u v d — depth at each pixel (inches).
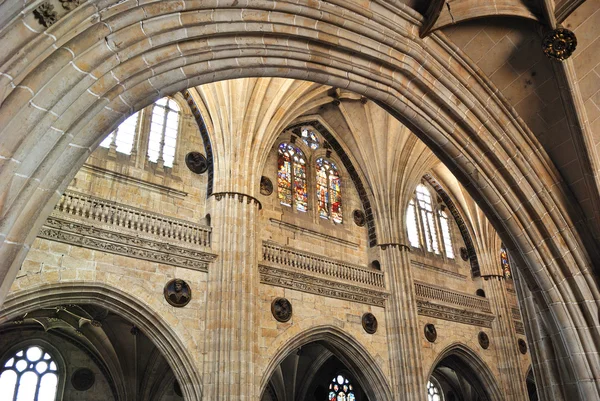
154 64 333.1
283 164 991.0
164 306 682.8
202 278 731.4
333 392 1131.9
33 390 880.3
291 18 391.9
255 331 724.0
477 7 458.6
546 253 490.0
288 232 930.1
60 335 927.7
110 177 764.6
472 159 498.3
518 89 502.3
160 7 324.8
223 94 824.9
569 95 481.4
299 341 811.4
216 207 780.0
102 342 928.3
